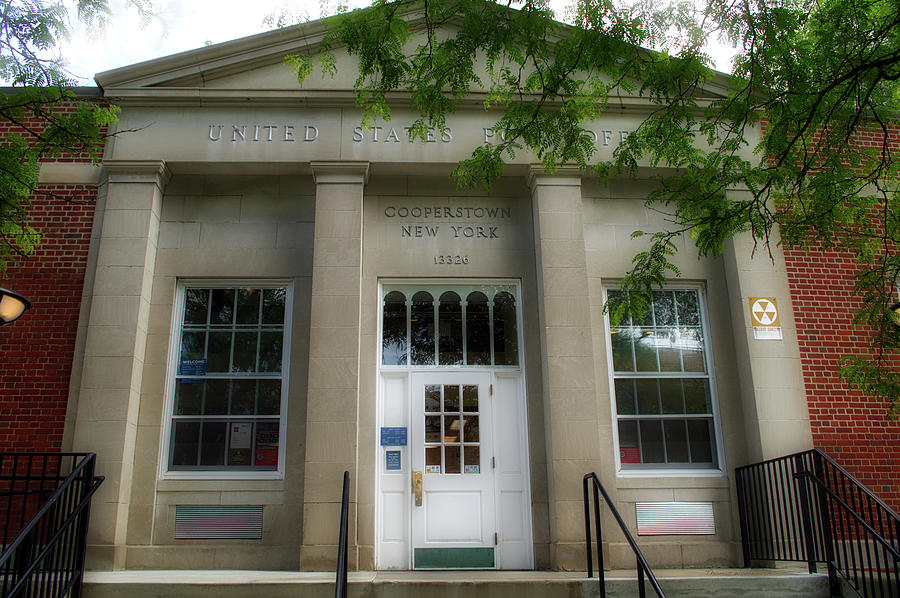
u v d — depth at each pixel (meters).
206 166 9.22
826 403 8.84
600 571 6.46
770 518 8.27
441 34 9.66
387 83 6.70
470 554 8.32
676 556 8.28
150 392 8.55
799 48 6.68
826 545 6.70
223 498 8.29
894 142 10.16
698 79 6.68
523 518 8.47
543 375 8.71
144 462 8.30
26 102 7.07
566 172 9.25
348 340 8.45
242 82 9.55
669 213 9.55
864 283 7.49
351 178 9.10
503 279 9.27
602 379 8.89
